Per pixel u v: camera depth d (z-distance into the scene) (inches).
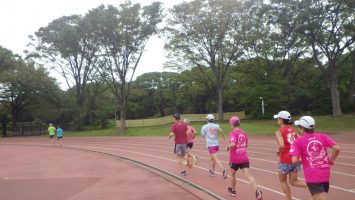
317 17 1722.4
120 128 2271.2
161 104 3395.7
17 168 767.1
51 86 2753.4
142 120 2810.0
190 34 2070.6
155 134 2018.9
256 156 808.3
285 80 2226.9
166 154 952.3
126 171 668.7
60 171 694.5
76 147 1310.3
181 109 3169.3
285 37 2092.8
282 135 334.3
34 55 2401.6
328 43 1867.6
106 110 2807.6
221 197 402.9
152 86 3444.9
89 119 2797.7
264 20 1948.8
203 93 2847.0
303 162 277.0
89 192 479.2
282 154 335.0
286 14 1760.6
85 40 2206.0
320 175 269.3
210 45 2102.6
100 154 1032.2
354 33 1813.5
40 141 1844.2
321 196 269.1
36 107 2864.2
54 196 459.8
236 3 1977.1
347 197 394.9
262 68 2357.3
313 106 2288.4
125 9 2075.5
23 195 472.4
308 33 1824.6
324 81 2235.5
